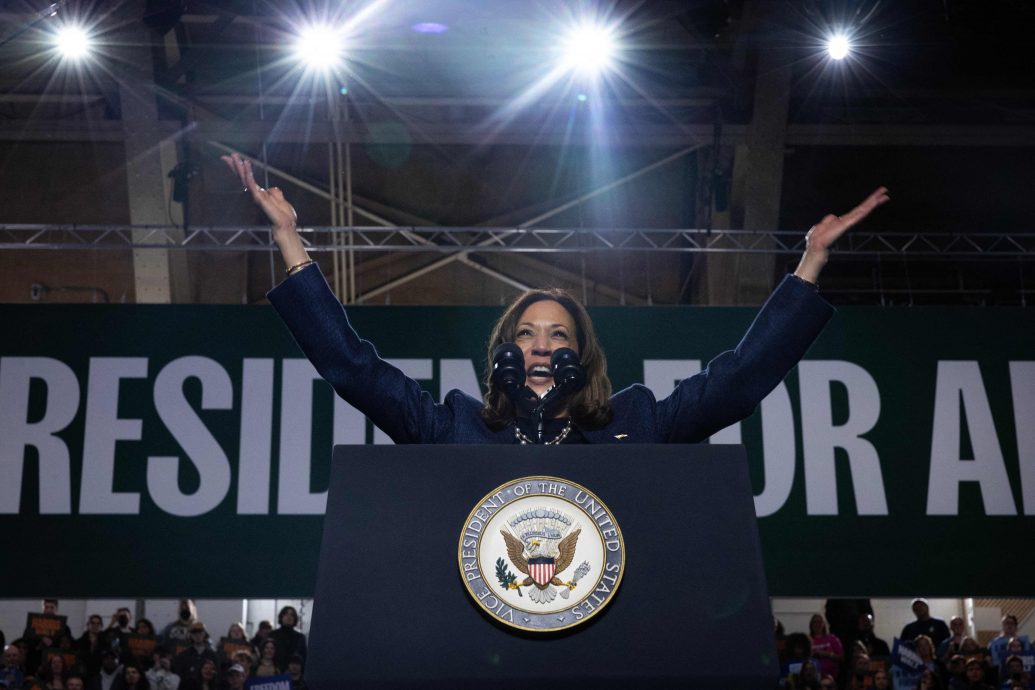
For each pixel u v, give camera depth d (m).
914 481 12.02
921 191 18.00
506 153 17.64
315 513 11.86
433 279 18.36
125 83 15.75
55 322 12.40
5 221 17.67
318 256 18.00
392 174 17.84
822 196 18.09
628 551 2.06
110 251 17.88
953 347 12.45
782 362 2.65
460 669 1.95
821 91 16.56
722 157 17.34
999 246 18.44
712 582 2.04
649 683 1.96
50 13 13.30
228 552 11.71
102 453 11.98
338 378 2.62
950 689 12.73
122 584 11.60
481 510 2.08
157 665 13.05
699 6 15.07
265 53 15.88
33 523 11.76
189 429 12.09
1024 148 17.38
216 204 17.58
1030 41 15.55
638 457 2.16
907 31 15.45
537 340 2.85
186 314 12.48
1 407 12.09
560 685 1.95
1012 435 12.16
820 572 11.72
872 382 12.30
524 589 2.01
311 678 1.95
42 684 12.20
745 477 2.15
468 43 15.77
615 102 16.53
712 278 17.38
